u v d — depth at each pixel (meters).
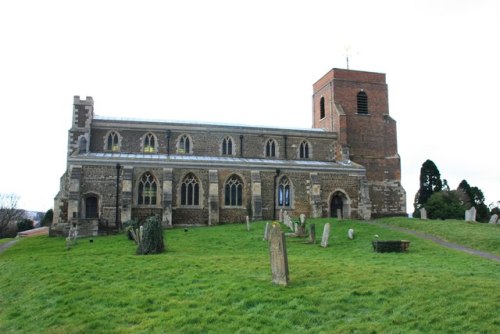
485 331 13.57
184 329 14.44
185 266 23.23
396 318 14.73
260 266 23.03
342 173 54.88
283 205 52.88
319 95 70.00
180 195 50.16
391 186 64.00
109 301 17.53
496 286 18.05
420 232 41.75
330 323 14.64
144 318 15.65
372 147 64.44
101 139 55.00
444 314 14.88
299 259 25.75
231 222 51.12
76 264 24.91
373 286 18.16
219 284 19.23
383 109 66.00
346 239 36.41
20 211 113.69
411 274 20.66
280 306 16.20
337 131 62.59
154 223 30.08
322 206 53.59
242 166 52.12
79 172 47.62
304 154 61.22
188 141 57.47
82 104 54.31
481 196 80.31
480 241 34.56
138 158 49.41
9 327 16.08
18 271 24.64
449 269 23.06
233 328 14.41
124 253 29.58
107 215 47.72
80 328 14.95
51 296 18.80
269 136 59.84
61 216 48.56
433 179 79.00
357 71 65.88
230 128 58.59
